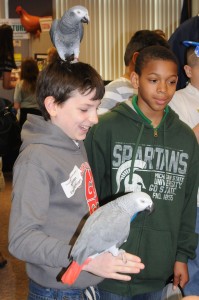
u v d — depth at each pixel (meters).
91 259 0.98
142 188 1.47
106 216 0.99
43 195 1.07
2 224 3.62
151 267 1.45
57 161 1.14
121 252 1.01
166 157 1.49
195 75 1.85
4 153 3.14
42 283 1.17
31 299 1.21
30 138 1.18
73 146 1.22
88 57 6.14
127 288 1.45
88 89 1.14
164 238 1.46
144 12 6.12
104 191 1.56
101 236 0.97
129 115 1.50
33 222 1.02
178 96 1.85
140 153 1.49
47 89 1.18
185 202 1.57
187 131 1.55
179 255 1.53
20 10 5.89
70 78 1.15
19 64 6.03
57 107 1.17
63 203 1.15
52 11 6.04
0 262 2.89
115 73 6.17
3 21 6.00
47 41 6.00
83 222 1.18
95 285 1.31
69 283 0.94
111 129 1.51
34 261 0.99
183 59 2.36
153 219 1.45
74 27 1.24
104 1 6.05
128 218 1.01
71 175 1.17
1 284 2.66
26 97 5.14
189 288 1.74
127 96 1.92
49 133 1.18
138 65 1.52
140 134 1.49
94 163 1.53
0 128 3.08
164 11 6.13
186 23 2.44
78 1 6.02
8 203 4.18
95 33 6.10
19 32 6.01
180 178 1.50
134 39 2.08
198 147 1.57
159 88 1.44
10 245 1.01
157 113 1.49
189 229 1.55
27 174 1.08
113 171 1.49
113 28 6.11
